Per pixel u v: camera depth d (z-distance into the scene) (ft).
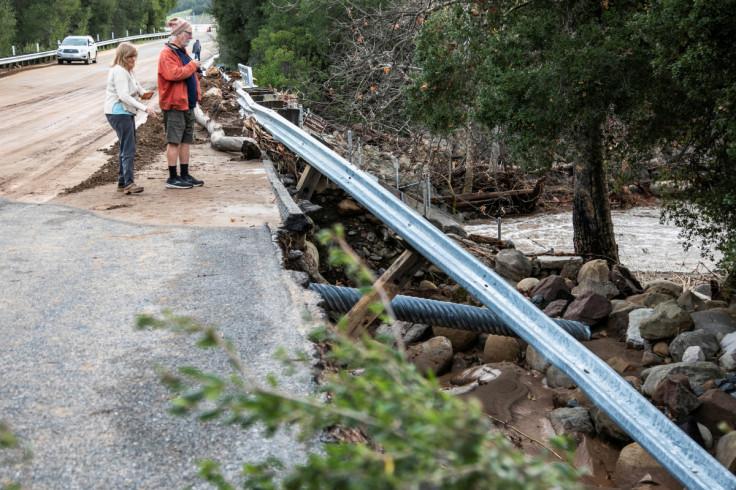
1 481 9.50
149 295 17.93
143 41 325.83
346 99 96.17
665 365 25.82
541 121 41.83
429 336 31.78
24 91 104.53
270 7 134.92
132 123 32.04
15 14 196.54
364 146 83.76
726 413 21.44
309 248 31.60
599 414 21.95
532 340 15.92
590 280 38.93
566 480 3.74
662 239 80.07
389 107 86.94
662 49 36.29
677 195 47.14
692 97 37.29
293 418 4.19
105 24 283.59
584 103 41.75
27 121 69.41
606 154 52.03
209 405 11.76
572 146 54.34
